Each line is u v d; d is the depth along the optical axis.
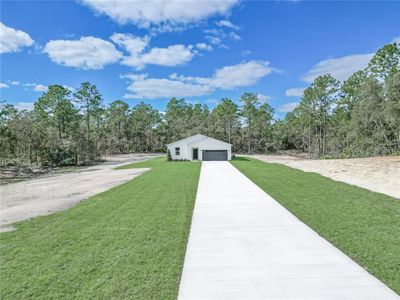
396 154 27.52
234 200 10.35
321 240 5.95
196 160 36.50
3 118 37.38
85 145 39.81
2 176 26.53
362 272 4.46
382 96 31.47
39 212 9.94
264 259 5.07
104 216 8.60
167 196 11.46
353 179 14.03
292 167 21.45
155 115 71.44
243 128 64.31
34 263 5.24
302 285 4.12
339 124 46.69
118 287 4.25
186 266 4.88
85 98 51.75
